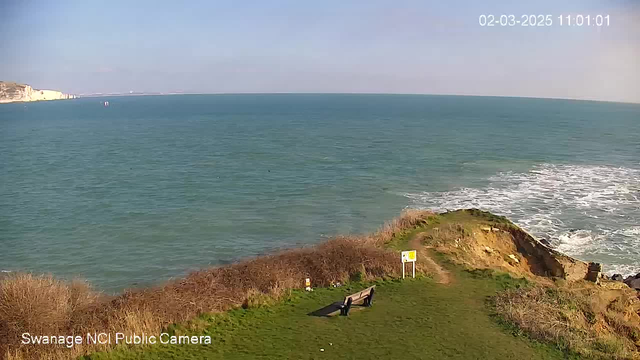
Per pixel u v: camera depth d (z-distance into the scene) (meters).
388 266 23.92
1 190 50.88
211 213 42.66
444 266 25.08
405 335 17.20
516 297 20.86
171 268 30.75
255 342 16.58
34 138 99.81
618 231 38.16
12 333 15.17
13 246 34.34
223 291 20.20
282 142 93.75
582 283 26.31
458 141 95.75
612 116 189.00
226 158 73.00
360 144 90.38
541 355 15.98
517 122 150.38
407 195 49.31
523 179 57.16
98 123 141.88
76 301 18.02
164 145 88.94
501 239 30.83
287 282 21.61
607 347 17.02
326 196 49.03
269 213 42.91
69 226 38.88
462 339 16.94
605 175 59.97
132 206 44.75
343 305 19.06
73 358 15.01
